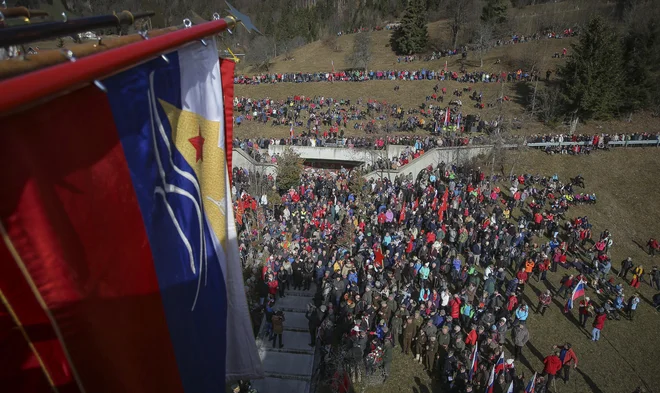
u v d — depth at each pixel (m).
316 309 17.06
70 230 2.21
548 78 51.78
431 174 32.72
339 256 20.97
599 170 36.47
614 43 43.34
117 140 2.66
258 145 40.91
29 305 2.03
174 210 3.45
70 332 2.18
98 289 2.41
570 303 20.98
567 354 16.92
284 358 16.95
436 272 20.16
